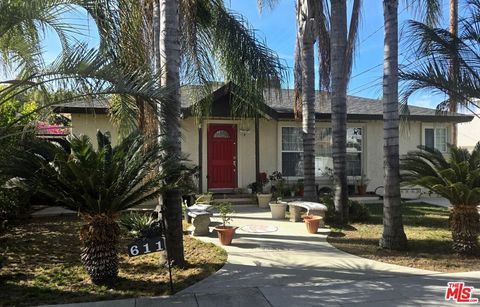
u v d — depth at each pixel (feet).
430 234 30.91
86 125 44.91
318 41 40.27
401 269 21.40
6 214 31.81
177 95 20.75
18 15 18.40
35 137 20.99
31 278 20.15
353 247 26.37
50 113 26.08
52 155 18.67
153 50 30.53
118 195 18.79
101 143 22.18
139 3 25.96
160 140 20.74
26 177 17.98
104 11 20.98
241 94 34.88
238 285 18.75
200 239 28.68
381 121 55.47
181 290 18.15
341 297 17.15
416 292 17.80
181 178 20.30
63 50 18.94
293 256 24.06
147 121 23.29
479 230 24.70
